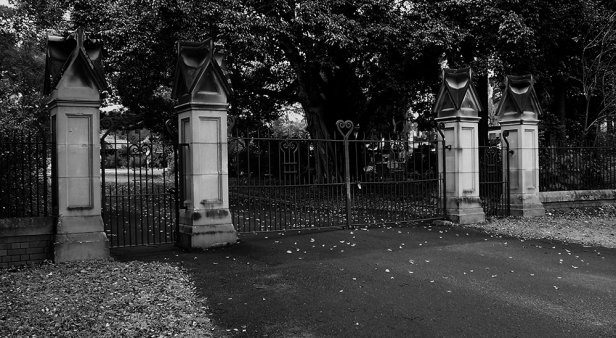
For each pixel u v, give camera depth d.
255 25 14.77
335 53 17.23
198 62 8.80
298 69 18.06
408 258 7.78
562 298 5.79
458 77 11.77
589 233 10.30
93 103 7.57
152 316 4.99
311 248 8.51
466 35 15.82
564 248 8.78
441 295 5.88
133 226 11.87
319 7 15.67
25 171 8.34
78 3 16.17
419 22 16.39
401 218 12.24
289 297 5.79
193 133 8.49
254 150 22.17
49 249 7.38
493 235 9.99
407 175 13.72
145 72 16.36
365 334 4.67
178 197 9.13
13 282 6.16
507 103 12.75
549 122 18.00
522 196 12.52
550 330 4.78
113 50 15.33
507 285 6.32
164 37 14.94
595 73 17.27
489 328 4.83
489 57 16.70
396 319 5.07
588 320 5.06
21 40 19.23
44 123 13.08
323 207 12.42
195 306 5.39
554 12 16.31
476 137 11.80
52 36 7.77
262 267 7.16
